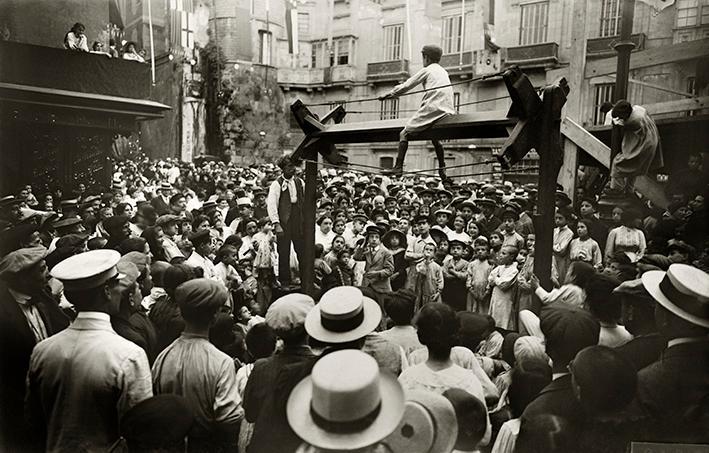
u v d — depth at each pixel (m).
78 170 14.70
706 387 3.21
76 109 14.23
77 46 14.52
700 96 10.00
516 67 5.79
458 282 7.95
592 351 2.89
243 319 6.71
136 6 20.06
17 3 15.09
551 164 5.95
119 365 3.28
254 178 17.48
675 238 7.64
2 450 3.83
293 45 19.22
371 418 2.25
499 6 16.34
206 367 3.58
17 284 4.32
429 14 18.72
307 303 3.60
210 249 7.49
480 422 2.99
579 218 9.02
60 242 5.98
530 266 6.80
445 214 9.27
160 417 2.98
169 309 4.79
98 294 3.45
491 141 19.27
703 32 11.99
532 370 3.63
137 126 16.86
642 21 12.69
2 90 13.14
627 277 5.64
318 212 11.20
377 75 19.02
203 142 21.44
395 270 8.24
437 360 3.46
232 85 20.50
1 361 3.92
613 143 9.40
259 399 3.43
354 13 19.39
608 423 2.97
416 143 20.67
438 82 7.00
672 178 9.14
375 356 4.05
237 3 20.44
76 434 3.26
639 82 10.92
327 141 8.05
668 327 3.43
